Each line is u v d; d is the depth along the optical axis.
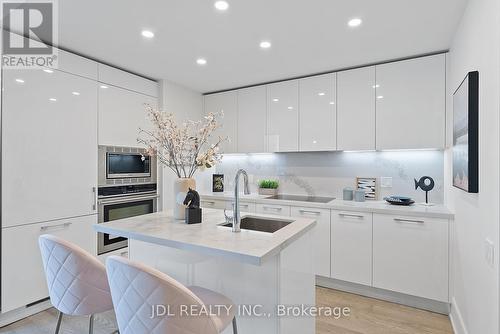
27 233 2.27
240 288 1.54
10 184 2.17
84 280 1.38
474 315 1.66
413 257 2.46
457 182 1.93
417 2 1.80
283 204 3.16
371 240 2.65
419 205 2.76
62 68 2.51
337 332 2.12
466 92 1.63
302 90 3.29
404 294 2.54
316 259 2.93
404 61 2.71
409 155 3.01
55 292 1.42
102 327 2.18
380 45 2.46
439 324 2.24
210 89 3.89
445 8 1.87
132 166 3.13
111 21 2.08
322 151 3.29
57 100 2.46
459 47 2.07
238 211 1.63
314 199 3.28
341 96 3.04
